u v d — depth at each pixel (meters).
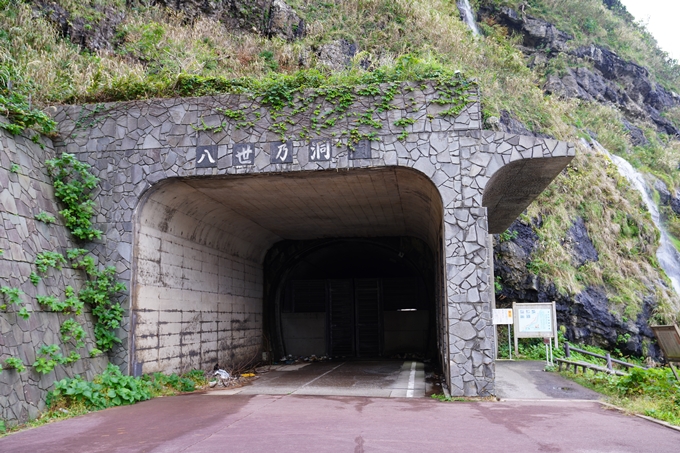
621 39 38.12
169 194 10.70
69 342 8.68
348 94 10.09
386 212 14.11
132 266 9.88
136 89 10.67
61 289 8.98
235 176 10.23
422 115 9.91
